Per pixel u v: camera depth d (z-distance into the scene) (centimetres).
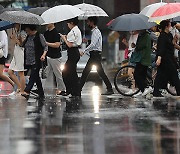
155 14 3541
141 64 3569
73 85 3672
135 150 1928
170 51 3491
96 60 3703
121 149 1944
